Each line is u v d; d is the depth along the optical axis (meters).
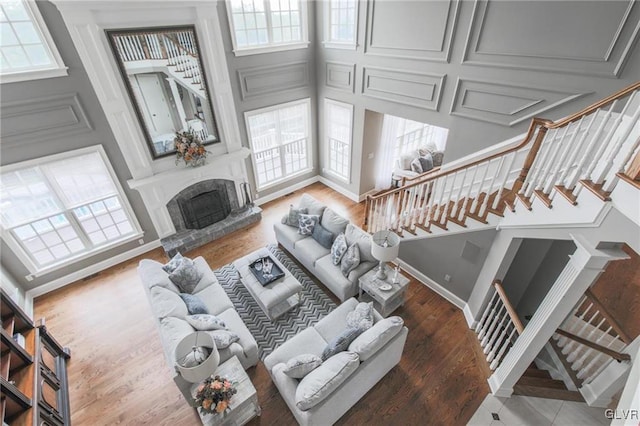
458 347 3.56
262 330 3.83
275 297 3.70
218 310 3.55
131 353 3.60
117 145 4.38
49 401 2.81
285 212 6.27
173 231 5.38
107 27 3.79
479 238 3.49
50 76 3.62
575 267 2.19
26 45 3.44
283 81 5.70
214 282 3.96
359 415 2.95
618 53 2.64
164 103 4.54
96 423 2.97
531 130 2.69
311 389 2.36
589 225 2.06
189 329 2.86
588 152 2.08
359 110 5.52
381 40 4.59
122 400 3.14
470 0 3.41
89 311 4.17
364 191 6.53
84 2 3.47
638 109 1.64
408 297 4.25
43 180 4.04
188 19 4.32
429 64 4.12
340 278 3.98
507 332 3.74
